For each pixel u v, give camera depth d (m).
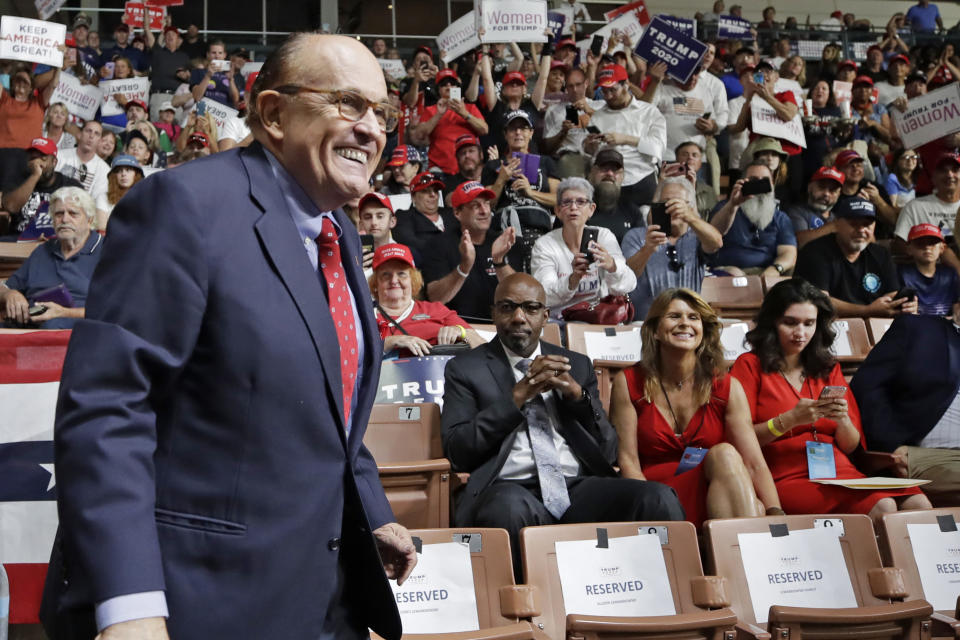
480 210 5.47
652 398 3.62
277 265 1.34
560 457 3.36
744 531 2.89
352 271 1.62
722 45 11.39
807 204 7.37
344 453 1.39
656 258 5.60
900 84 11.45
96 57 11.48
